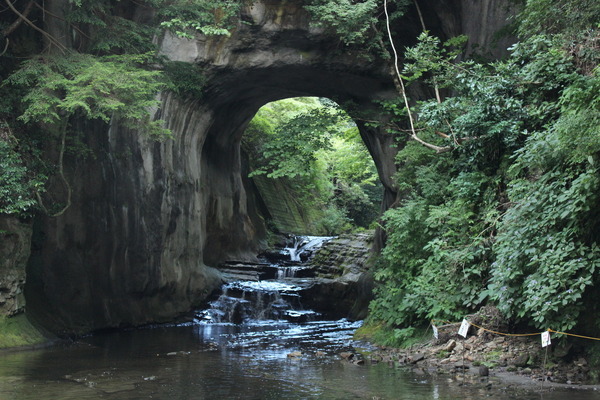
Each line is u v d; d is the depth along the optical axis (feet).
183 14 51.42
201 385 27.89
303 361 35.50
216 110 66.49
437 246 36.94
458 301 36.01
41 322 46.52
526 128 35.91
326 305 67.97
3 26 44.78
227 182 81.00
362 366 33.24
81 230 51.52
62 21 48.37
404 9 53.57
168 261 60.29
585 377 27.53
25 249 43.14
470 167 39.14
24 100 39.58
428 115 40.73
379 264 47.62
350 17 51.39
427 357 34.17
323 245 86.22
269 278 77.25
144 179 57.36
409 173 47.85
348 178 126.62
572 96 30.40
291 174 57.52
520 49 36.68
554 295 28.04
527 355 30.12
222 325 59.62
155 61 52.75
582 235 28.22
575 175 29.01
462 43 50.88
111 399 24.72
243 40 57.57
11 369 32.50
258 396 25.29
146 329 54.85
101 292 53.06
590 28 33.32
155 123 46.32
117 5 53.93
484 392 25.14
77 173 51.24
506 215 32.89
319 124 58.95
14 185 40.45
